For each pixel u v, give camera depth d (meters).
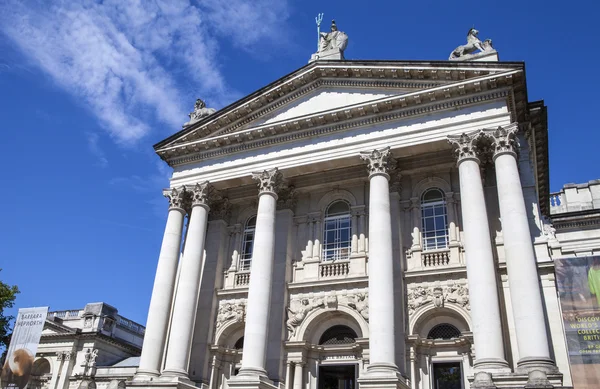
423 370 20.67
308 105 25.19
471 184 20.16
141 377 21.97
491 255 18.97
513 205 19.16
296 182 26.08
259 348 21.06
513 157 20.17
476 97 21.58
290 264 24.80
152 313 23.47
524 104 22.30
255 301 21.91
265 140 25.14
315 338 23.41
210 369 24.12
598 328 16.27
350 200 25.14
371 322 19.62
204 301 25.36
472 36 23.78
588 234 33.84
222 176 25.44
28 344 25.05
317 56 26.56
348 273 23.52
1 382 24.62
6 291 35.06
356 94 24.33
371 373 18.56
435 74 22.55
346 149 23.14
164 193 26.44
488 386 15.60
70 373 40.91
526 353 16.88
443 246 22.64
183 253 24.98
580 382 15.78
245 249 26.84
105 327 43.53
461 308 20.73
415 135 22.08
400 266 22.11
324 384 22.52
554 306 19.38
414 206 23.56
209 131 26.73
